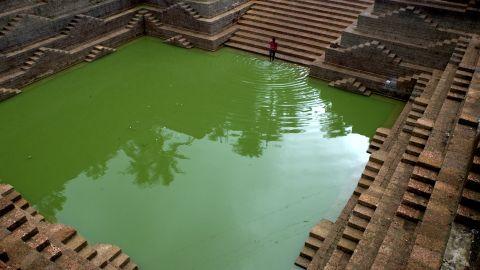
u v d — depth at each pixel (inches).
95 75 852.0
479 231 294.8
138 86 816.9
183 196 549.0
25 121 704.4
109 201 541.6
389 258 312.7
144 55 934.4
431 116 516.7
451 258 276.5
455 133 410.3
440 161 388.2
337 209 524.1
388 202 387.9
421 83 699.4
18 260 323.3
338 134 671.8
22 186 566.6
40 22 826.8
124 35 975.0
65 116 722.2
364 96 764.6
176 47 966.4
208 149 642.2
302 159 616.1
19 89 782.5
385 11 772.0
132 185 570.3
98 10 941.8
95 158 624.7
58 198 546.9
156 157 626.5
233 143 655.1
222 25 962.7
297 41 917.2
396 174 428.5
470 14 704.4
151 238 485.4
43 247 358.6
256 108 742.5
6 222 370.6
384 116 716.0
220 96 780.0
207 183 571.8
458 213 302.4
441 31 725.3
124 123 708.0
